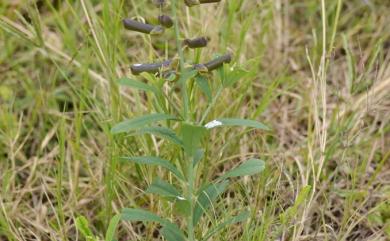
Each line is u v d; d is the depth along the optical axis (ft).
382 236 3.13
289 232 3.01
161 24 2.53
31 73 3.80
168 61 2.56
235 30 3.72
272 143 3.51
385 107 3.48
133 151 3.13
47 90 3.69
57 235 3.10
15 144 3.49
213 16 3.65
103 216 3.15
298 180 3.18
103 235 3.17
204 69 2.56
